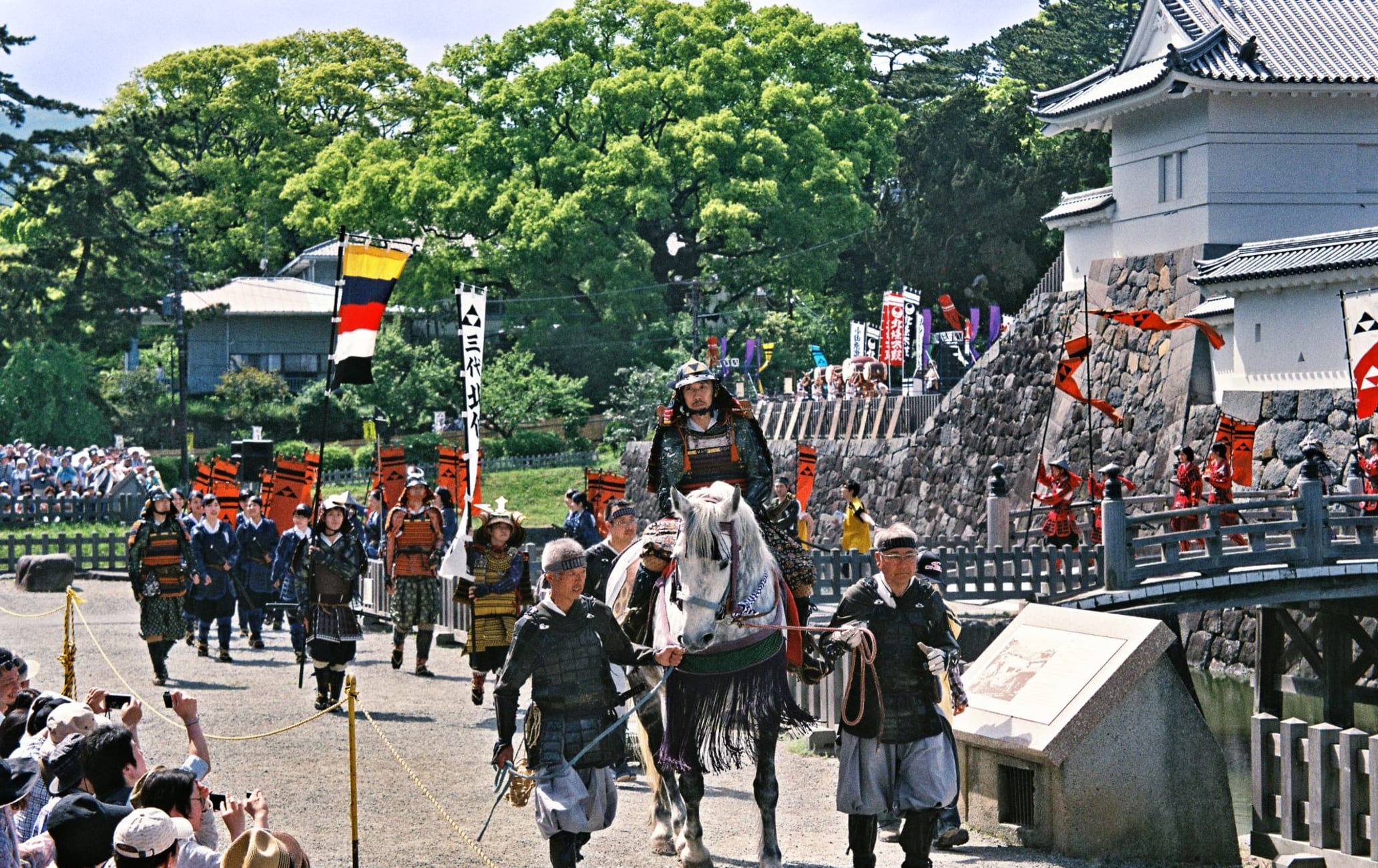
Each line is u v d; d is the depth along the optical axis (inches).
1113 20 3971.5
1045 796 479.5
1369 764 475.8
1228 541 1200.8
